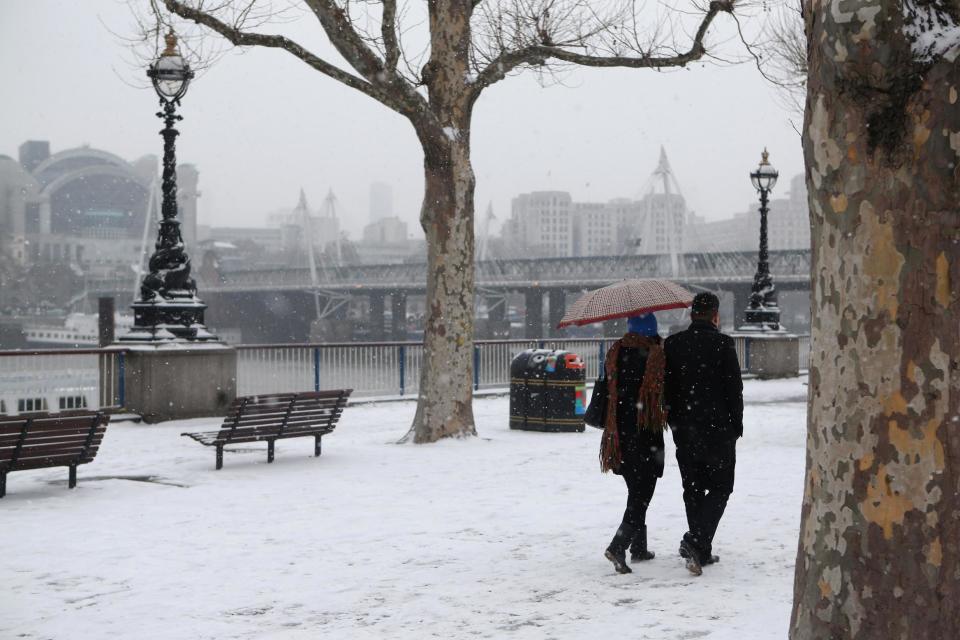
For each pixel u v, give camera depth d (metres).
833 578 3.61
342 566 7.15
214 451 13.84
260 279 134.25
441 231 14.55
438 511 9.31
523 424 16.16
